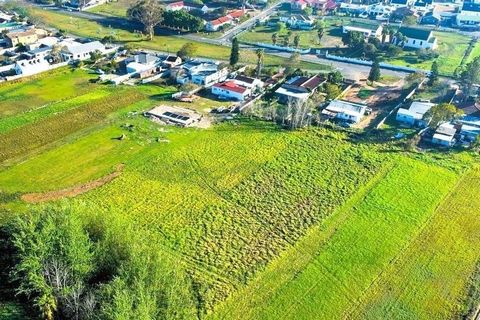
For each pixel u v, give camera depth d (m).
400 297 59.47
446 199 77.62
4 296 54.16
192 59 130.50
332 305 58.09
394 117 103.50
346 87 116.69
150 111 102.56
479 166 86.75
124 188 78.06
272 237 68.50
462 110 103.44
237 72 122.88
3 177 79.50
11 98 107.00
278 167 85.12
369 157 88.69
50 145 89.25
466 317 56.88
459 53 143.62
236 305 57.34
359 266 63.91
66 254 51.75
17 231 54.94
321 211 74.12
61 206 58.72
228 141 93.00
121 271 50.50
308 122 99.00
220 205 74.88
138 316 45.53
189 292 56.62
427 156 89.44
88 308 49.03
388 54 138.75
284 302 58.16
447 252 66.69
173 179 81.00
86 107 103.69
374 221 72.19
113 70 123.06
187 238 67.44
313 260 64.62
